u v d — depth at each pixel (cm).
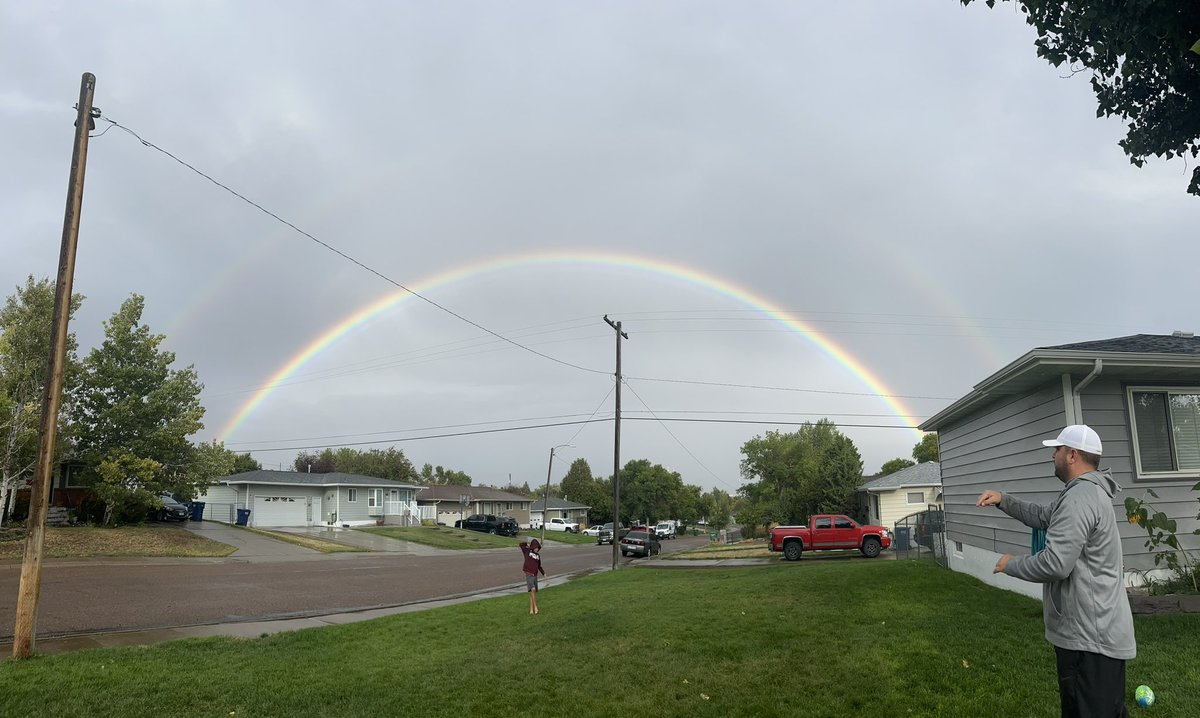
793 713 616
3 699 688
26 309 2738
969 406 1393
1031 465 1169
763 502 5731
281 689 738
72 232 1002
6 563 2189
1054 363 982
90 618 1316
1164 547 1004
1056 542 354
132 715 647
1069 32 805
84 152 1027
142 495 3058
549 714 641
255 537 3631
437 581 2297
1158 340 1226
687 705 651
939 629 887
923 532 2441
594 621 1119
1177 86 787
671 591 1500
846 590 1283
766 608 1138
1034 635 832
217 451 3388
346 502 5394
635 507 9462
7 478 2648
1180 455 1041
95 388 3155
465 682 757
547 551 4450
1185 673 629
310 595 1795
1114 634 352
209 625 1285
